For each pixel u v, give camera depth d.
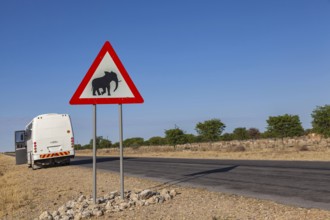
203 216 7.59
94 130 9.38
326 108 41.62
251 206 8.49
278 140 60.25
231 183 12.94
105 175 19.44
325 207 7.99
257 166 18.72
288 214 7.43
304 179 12.62
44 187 16.02
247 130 78.38
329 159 21.89
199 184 13.16
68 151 31.09
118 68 9.42
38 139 30.41
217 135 60.12
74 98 9.12
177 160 29.89
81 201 10.17
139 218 7.76
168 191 10.84
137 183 14.58
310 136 58.62
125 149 88.19
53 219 8.23
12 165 44.84
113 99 9.39
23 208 10.96
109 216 8.14
